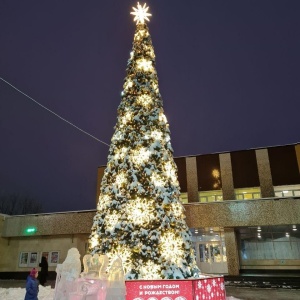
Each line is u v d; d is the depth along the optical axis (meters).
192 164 28.09
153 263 7.88
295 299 12.28
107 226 8.59
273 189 25.44
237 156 27.22
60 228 23.48
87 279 6.28
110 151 9.65
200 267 21.52
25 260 23.95
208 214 20.55
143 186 8.78
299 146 26.05
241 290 15.43
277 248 21.58
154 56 11.23
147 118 9.68
